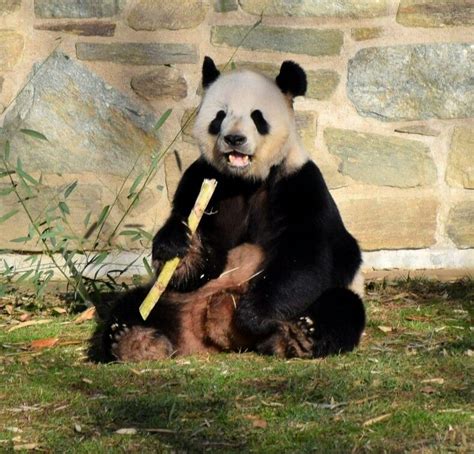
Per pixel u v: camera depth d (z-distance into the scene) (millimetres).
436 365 8914
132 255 13414
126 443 7191
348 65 13227
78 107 13383
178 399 8086
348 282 10188
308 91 13227
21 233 13383
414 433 7270
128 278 13328
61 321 11211
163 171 13406
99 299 12102
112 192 13453
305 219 9773
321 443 7113
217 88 9852
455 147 13375
